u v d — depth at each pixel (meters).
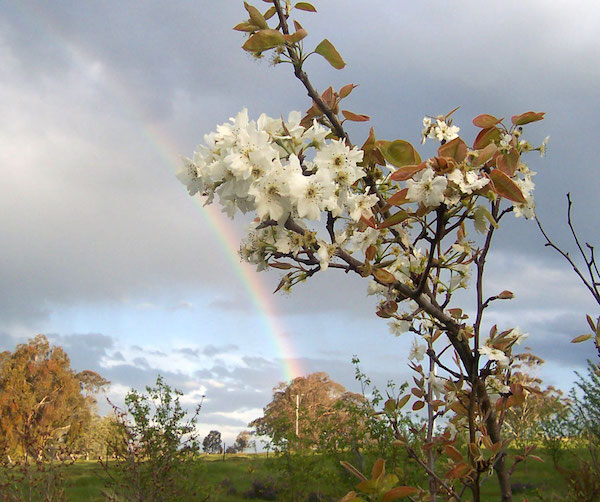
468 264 0.65
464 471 0.55
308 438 2.78
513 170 0.60
